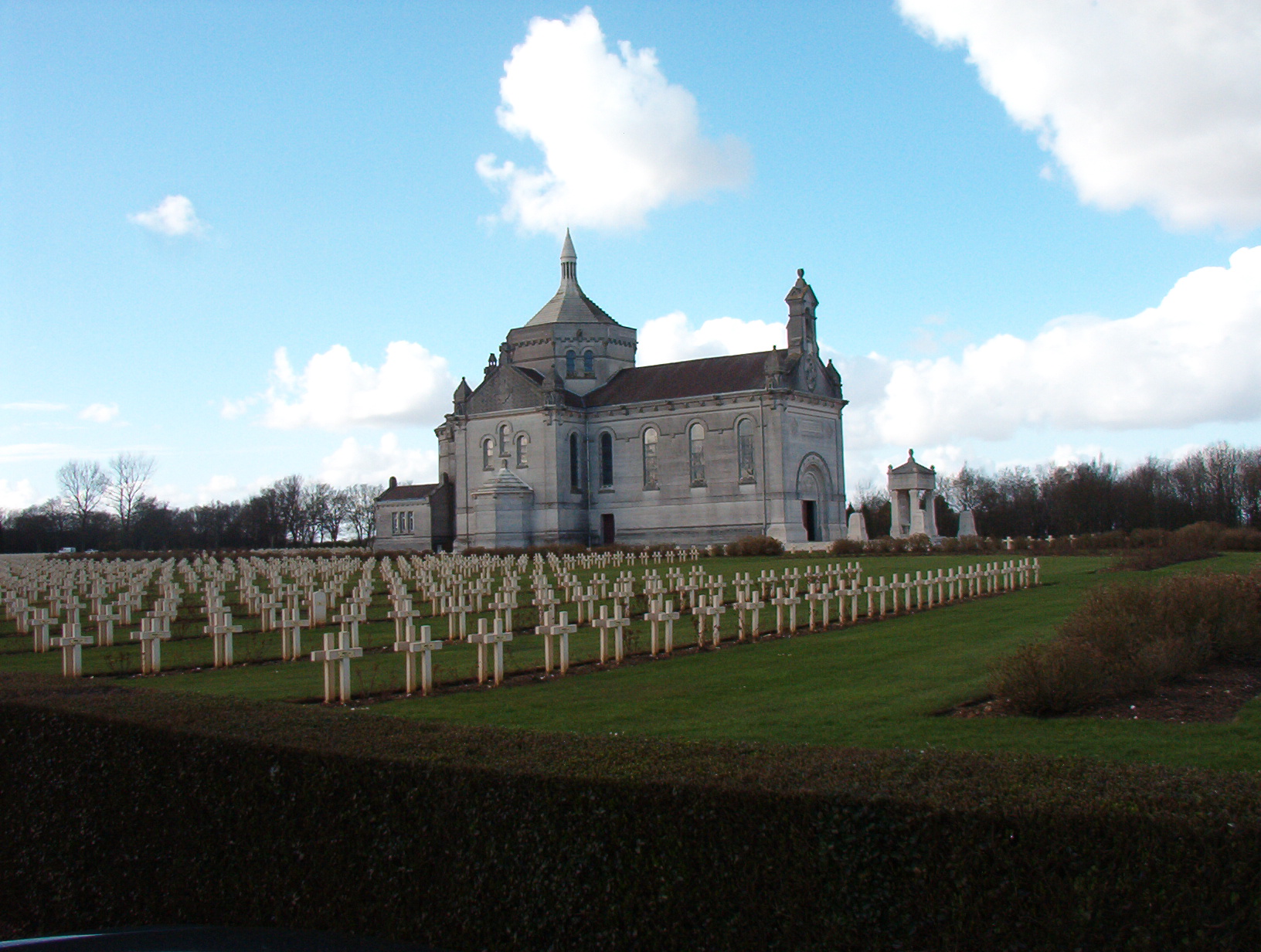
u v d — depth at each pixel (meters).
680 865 7.18
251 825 9.30
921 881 6.48
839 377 101.31
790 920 6.81
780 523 90.88
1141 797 6.45
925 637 25.61
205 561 79.50
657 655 23.77
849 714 15.98
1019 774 7.19
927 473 85.06
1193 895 5.90
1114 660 17.42
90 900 10.47
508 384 104.56
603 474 103.06
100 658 26.08
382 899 8.46
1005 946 6.26
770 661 22.44
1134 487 122.06
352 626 24.25
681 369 102.31
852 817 6.69
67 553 116.75
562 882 7.61
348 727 9.84
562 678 20.84
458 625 30.42
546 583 38.12
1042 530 125.00
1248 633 19.77
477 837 8.01
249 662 24.67
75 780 10.66
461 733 9.42
